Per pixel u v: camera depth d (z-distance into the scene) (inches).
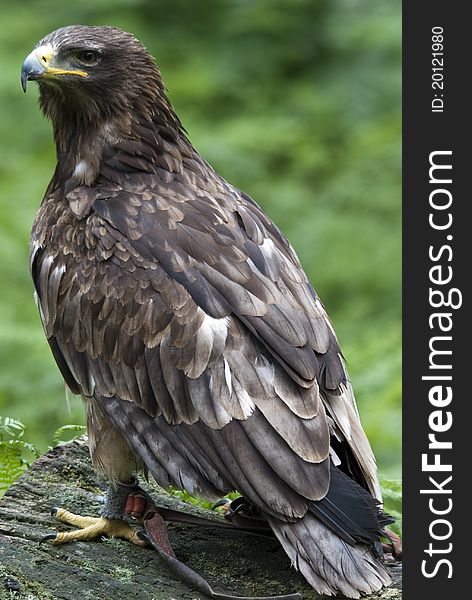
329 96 944.3
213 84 942.4
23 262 740.0
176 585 374.0
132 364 386.6
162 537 384.8
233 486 365.4
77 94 424.8
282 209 847.7
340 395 382.9
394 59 956.6
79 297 400.2
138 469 399.5
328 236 812.6
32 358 607.2
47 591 368.5
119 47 426.6
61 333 405.4
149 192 413.4
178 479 376.2
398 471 547.5
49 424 579.5
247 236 404.5
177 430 376.8
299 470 358.9
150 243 394.9
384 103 936.9
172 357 379.2
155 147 425.1
